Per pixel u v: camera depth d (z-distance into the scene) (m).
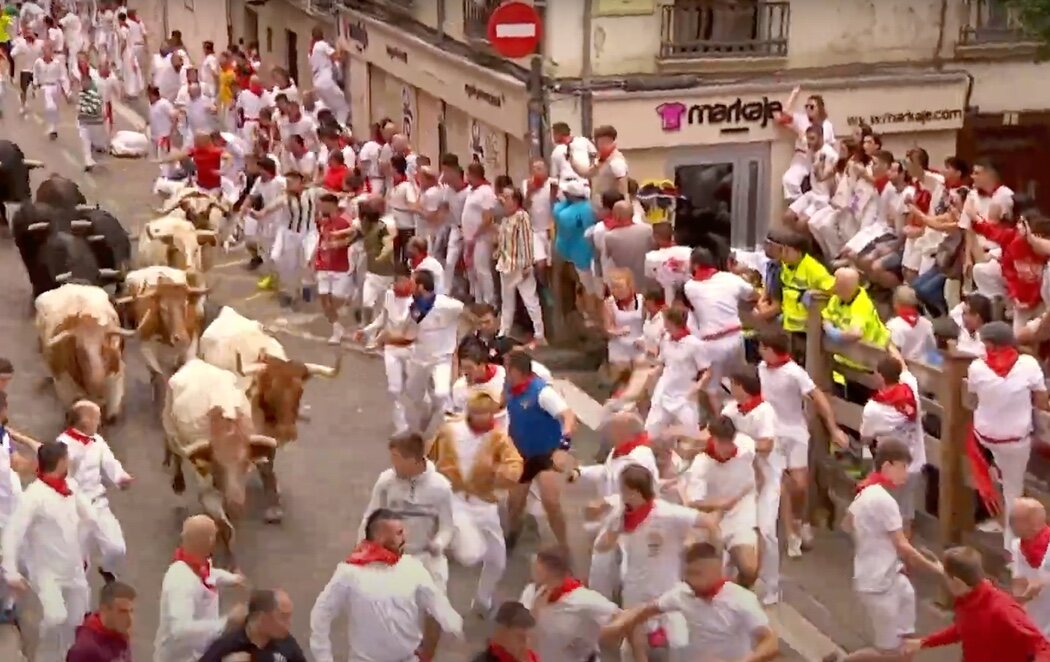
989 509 12.72
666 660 10.49
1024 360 12.40
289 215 20.81
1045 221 14.49
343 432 16.98
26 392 17.98
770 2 20.83
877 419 12.73
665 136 20.48
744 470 11.77
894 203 18.12
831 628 12.42
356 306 20.58
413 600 10.09
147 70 35.44
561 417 12.84
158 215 22.73
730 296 14.50
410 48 24.77
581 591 10.04
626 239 17.20
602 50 20.58
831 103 20.94
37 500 11.23
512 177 21.95
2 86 33.97
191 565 10.48
